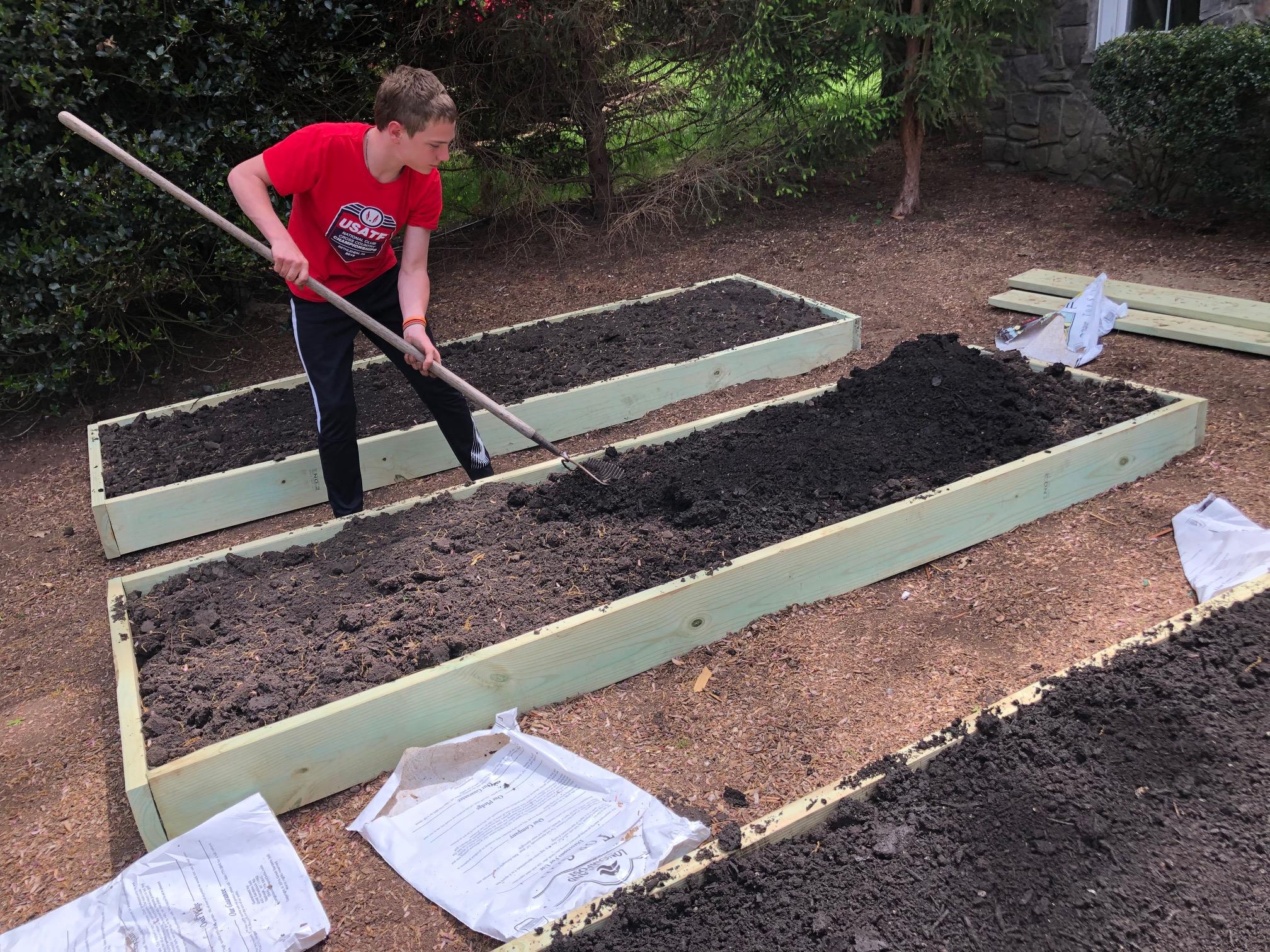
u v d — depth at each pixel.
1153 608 3.12
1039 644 3.03
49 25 5.04
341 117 6.80
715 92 8.01
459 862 2.39
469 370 5.13
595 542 3.35
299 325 3.65
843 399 4.27
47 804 2.84
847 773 2.60
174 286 5.84
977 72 7.41
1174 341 5.09
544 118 8.08
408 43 7.27
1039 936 1.97
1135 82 6.52
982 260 6.71
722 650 3.12
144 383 5.94
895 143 9.98
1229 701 2.51
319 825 2.59
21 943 2.20
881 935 2.01
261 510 4.29
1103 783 2.30
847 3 7.30
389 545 3.43
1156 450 3.87
